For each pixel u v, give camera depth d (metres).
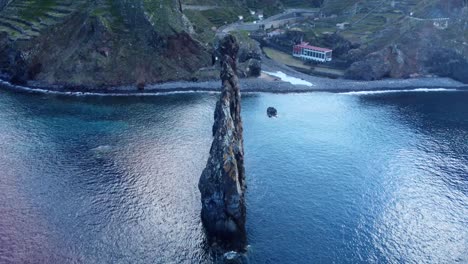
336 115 170.38
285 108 176.62
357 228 102.75
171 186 117.12
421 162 133.88
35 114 162.50
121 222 102.31
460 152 140.62
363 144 145.38
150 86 197.25
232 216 96.31
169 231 99.50
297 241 97.56
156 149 136.88
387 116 170.25
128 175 121.62
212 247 94.75
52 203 108.31
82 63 196.75
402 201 113.81
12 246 93.19
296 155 136.50
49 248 93.12
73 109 169.38
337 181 122.38
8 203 107.56
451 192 118.12
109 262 90.00
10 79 199.75
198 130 152.00
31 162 126.75
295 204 111.00
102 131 149.00
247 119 163.88
